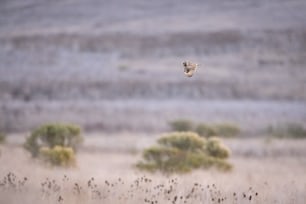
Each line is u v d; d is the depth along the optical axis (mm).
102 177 19891
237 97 92500
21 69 105062
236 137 52312
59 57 116688
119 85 94062
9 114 69375
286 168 29562
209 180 19562
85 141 45875
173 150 26062
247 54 121062
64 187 16016
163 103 81750
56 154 25328
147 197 14906
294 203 15344
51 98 87875
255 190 17094
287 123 60562
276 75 107000
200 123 48438
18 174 19094
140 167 25719
